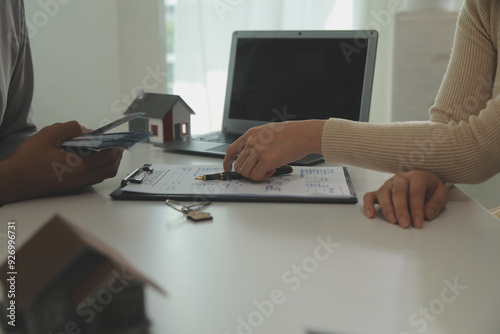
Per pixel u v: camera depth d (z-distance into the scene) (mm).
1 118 908
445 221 648
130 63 2180
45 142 745
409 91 1825
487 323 392
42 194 752
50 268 362
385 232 604
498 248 551
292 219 653
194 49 2252
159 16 2150
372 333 378
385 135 766
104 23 2119
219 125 2324
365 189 812
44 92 2160
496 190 1771
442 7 1752
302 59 1140
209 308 413
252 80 1217
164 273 483
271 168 790
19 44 989
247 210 693
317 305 420
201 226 625
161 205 718
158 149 1123
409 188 675
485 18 876
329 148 785
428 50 1779
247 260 516
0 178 708
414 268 497
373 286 457
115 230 609
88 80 2172
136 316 382
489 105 748
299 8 2199
